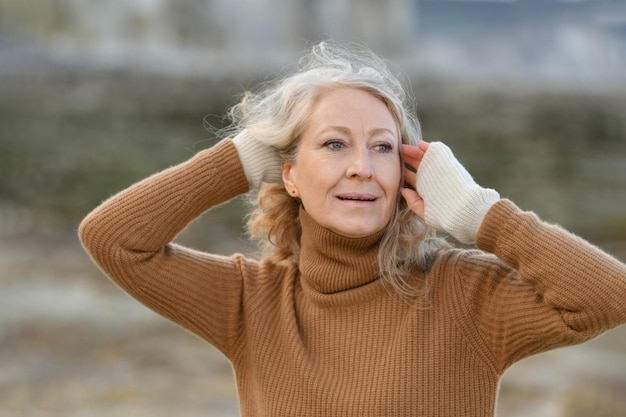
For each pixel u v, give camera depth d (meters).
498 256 2.26
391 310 2.36
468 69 25.38
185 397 6.11
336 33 26.19
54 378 6.36
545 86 20.14
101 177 12.98
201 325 2.46
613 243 12.13
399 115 2.43
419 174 2.39
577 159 14.63
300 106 2.38
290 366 2.36
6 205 12.03
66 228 11.52
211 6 24.17
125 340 7.29
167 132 14.60
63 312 7.92
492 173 14.34
